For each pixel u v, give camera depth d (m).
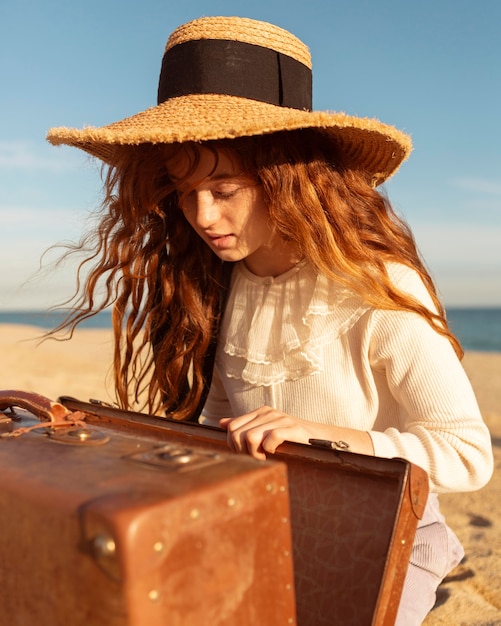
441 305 2.22
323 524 1.52
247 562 1.11
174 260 2.39
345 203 2.08
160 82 2.23
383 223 2.16
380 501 1.44
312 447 1.53
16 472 1.18
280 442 1.59
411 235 2.33
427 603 1.91
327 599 1.49
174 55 2.12
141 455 1.23
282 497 1.16
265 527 1.14
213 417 2.55
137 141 1.89
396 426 2.02
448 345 1.93
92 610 1.02
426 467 1.75
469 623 2.31
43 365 12.77
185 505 1.02
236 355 2.22
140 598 0.97
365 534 1.45
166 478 1.10
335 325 1.98
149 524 0.97
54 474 1.15
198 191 2.01
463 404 1.83
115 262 2.45
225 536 1.08
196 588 1.04
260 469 1.14
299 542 1.54
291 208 1.98
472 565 2.83
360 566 1.45
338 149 2.18
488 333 67.75
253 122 1.84
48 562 1.08
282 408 2.08
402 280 2.00
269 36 2.09
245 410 2.20
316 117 1.87
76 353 17.41
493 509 3.66
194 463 1.17
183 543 1.02
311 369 2.00
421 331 1.88
